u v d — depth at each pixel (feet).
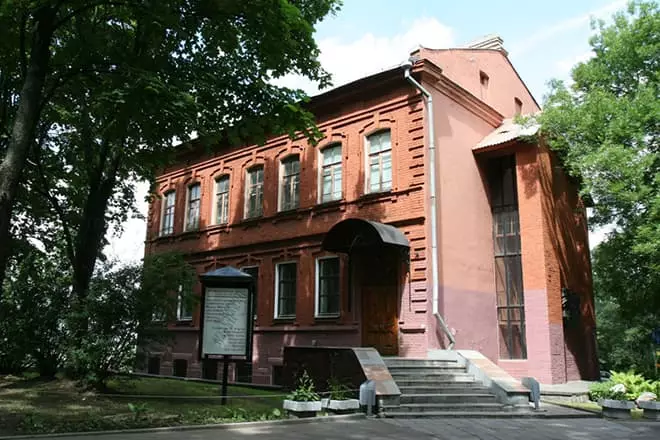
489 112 66.80
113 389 45.27
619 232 61.16
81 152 57.98
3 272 35.81
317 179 64.64
